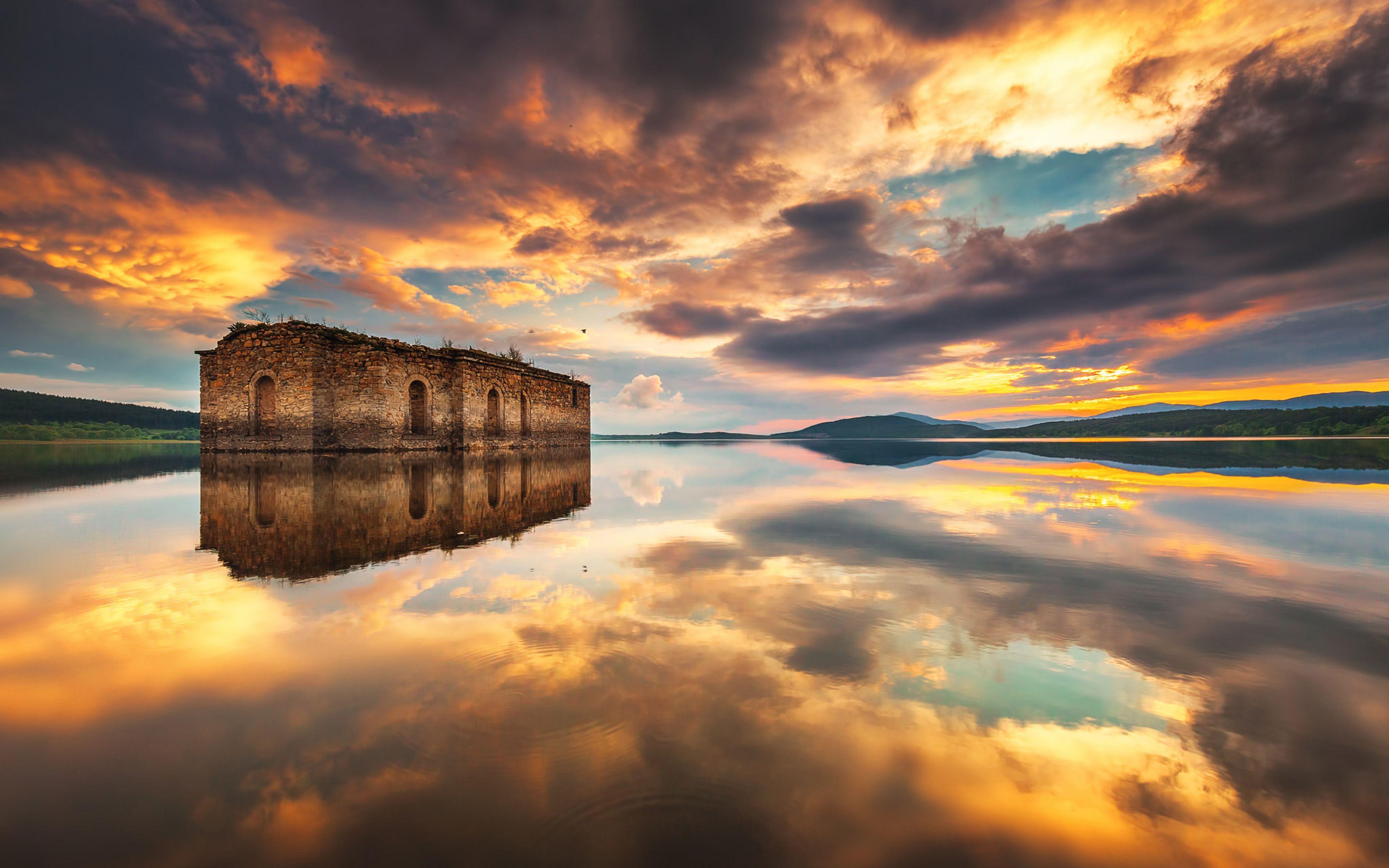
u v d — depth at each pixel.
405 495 10.73
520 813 1.87
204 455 23.67
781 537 7.00
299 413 22.94
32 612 3.89
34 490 11.73
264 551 5.94
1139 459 25.89
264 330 23.42
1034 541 6.69
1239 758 2.22
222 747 2.26
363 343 23.72
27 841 1.76
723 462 27.09
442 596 4.31
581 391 40.72
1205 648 3.37
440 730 2.36
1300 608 4.14
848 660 3.13
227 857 1.70
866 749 2.23
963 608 4.11
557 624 3.69
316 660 3.09
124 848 1.74
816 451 45.12
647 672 2.95
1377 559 5.77
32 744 2.28
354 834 1.78
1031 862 1.71
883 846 1.75
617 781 2.03
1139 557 5.85
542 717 2.46
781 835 1.78
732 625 3.68
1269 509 9.45
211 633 3.51
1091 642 3.45
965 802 1.94
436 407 26.53
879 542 6.64
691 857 1.69
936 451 41.69
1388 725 2.49
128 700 2.64
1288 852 1.76
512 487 12.89
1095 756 2.22
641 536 7.02
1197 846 1.77
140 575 4.93
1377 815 1.91
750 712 2.52
